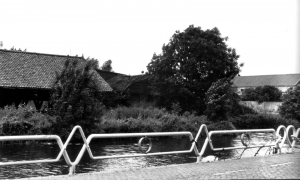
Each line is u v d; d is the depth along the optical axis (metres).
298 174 8.09
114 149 23.31
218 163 9.81
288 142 13.08
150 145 9.31
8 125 25.16
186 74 47.47
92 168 16.36
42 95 37.38
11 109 28.98
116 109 36.94
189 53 47.72
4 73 36.31
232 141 29.98
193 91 47.41
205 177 7.70
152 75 49.53
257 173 8.22
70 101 27.11
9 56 40.00
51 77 38.16
